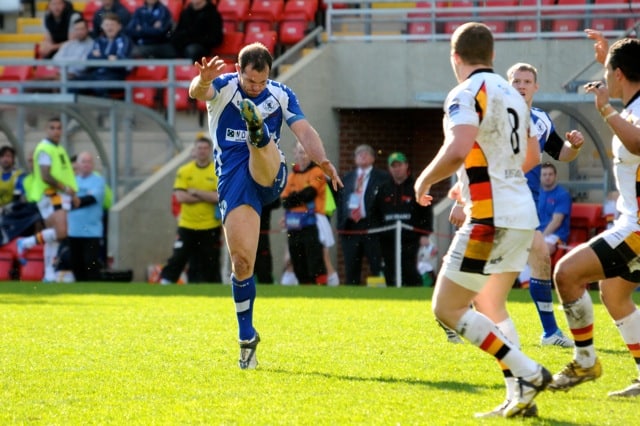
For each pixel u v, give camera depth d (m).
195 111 68.75
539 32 63.91
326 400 20.09
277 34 72.81
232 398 20.33
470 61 18.80
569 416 18.64
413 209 54.59
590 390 21.44
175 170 61.97
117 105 60.16
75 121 63.09
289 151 63.91
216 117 23.95
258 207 24.00
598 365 20.73
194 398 20.34
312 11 73.19
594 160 58.72
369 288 49.81
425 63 66.69
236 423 18.08
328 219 54.91
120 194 62.69
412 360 25.20
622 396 20.73
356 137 69.19
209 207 55.41
